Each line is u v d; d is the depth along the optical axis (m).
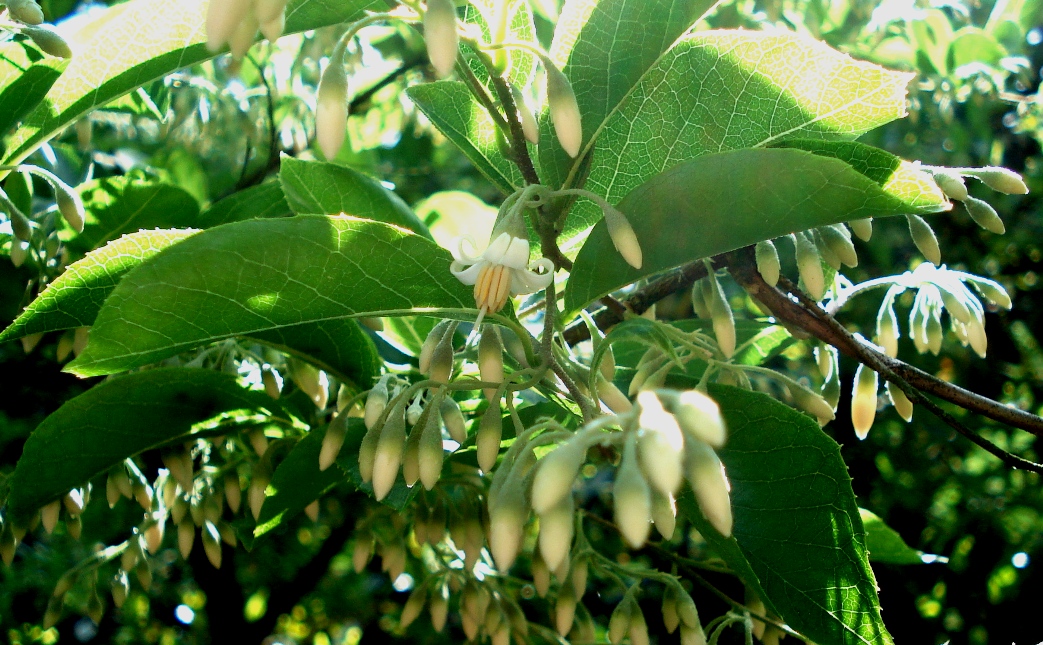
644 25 0.27
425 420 0.25
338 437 0.28
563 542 0.20
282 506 0.32
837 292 0.35
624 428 0.20
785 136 0.28
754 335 0.37
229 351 0.36
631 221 0.25
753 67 0.27
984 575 0.92
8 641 0.90
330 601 1.22
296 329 0.31
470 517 0.33
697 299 0.33
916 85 0.63
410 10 0.27
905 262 0.86
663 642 0.64
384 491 0.25
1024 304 1.00
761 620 0.34
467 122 0.30
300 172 0.34
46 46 0.28
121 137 0.56
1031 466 0.29
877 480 0.92
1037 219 0.94
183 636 1.16
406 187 0.82
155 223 0.40
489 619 0.35
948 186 0.32
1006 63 0.60
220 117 0.56
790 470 0.27
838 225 0.31
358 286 0.25
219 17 0.21
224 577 0.73
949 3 0.65
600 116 0.28
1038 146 0.94
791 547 0.27
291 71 0.57
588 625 0.39
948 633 0.89
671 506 0.21
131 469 0.37
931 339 0.35
